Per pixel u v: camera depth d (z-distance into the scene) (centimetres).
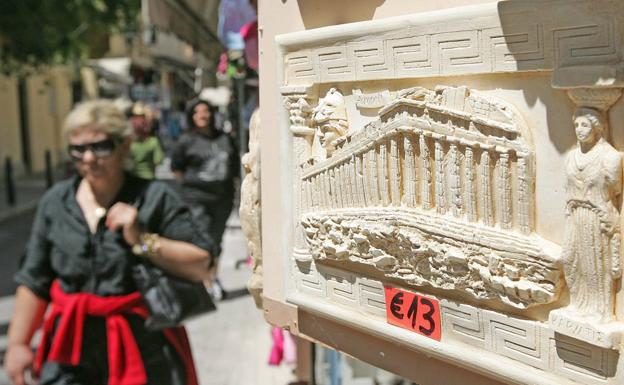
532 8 117
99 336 260
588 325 113
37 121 2303
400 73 144
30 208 1568
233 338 564
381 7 154
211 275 283
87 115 265
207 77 1428
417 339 146
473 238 129
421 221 140
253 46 467
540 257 119
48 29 1532
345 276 167
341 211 162
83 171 266
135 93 2608
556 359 120
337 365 368
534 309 124
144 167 835
